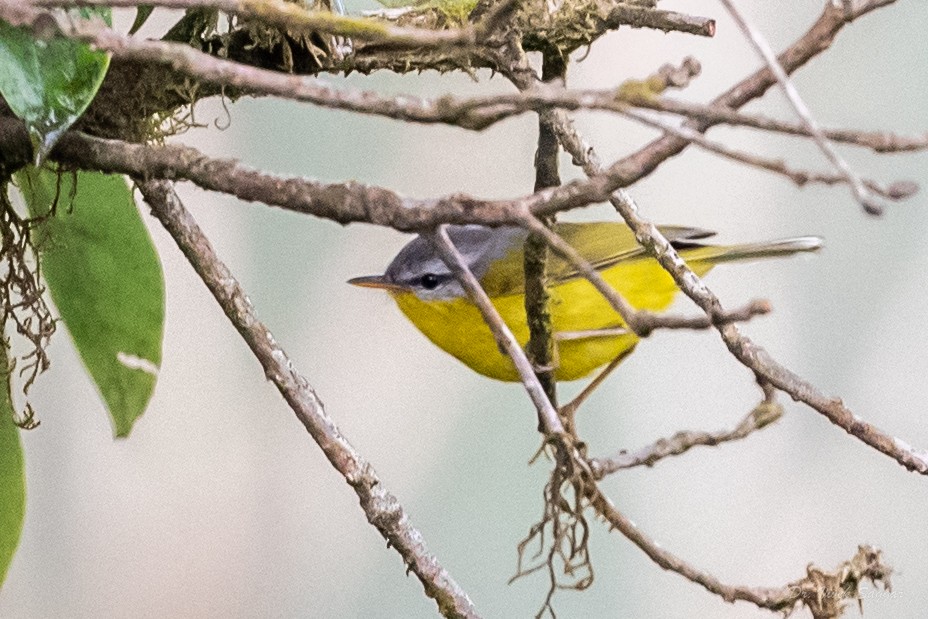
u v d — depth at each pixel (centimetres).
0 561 551
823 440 1165
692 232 830
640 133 1084
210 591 1055
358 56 510
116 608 1027
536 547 1076
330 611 1077
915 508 1143
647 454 511
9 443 540
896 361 1173
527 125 1041
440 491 1093
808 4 1131
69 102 386
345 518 1092
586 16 520
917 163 1165
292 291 1084
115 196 531
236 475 1079
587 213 1095
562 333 748
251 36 493
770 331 1181
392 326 1109
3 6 316
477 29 327
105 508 1040
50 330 530
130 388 557
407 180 1024
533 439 1114
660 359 1175
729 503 1147
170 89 491
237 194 382
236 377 1084
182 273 1066
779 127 300
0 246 550
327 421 481
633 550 1098
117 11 792
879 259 1184
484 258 810
